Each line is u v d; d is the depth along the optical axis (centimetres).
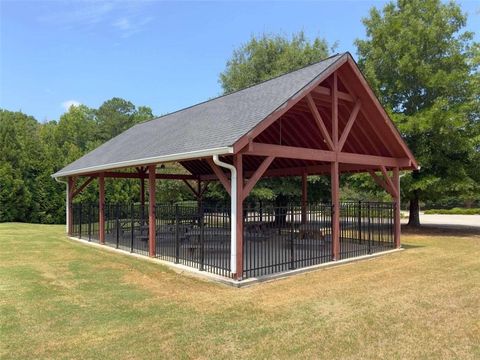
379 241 1315
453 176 1650
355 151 1284
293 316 562
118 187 2608
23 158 2289
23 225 2072
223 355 432
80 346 455
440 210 3534
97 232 1661
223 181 795
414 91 1808
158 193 2641
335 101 984
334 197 984
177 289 720
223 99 1252
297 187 2203
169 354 434
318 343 465
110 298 658
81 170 1402
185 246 1069
